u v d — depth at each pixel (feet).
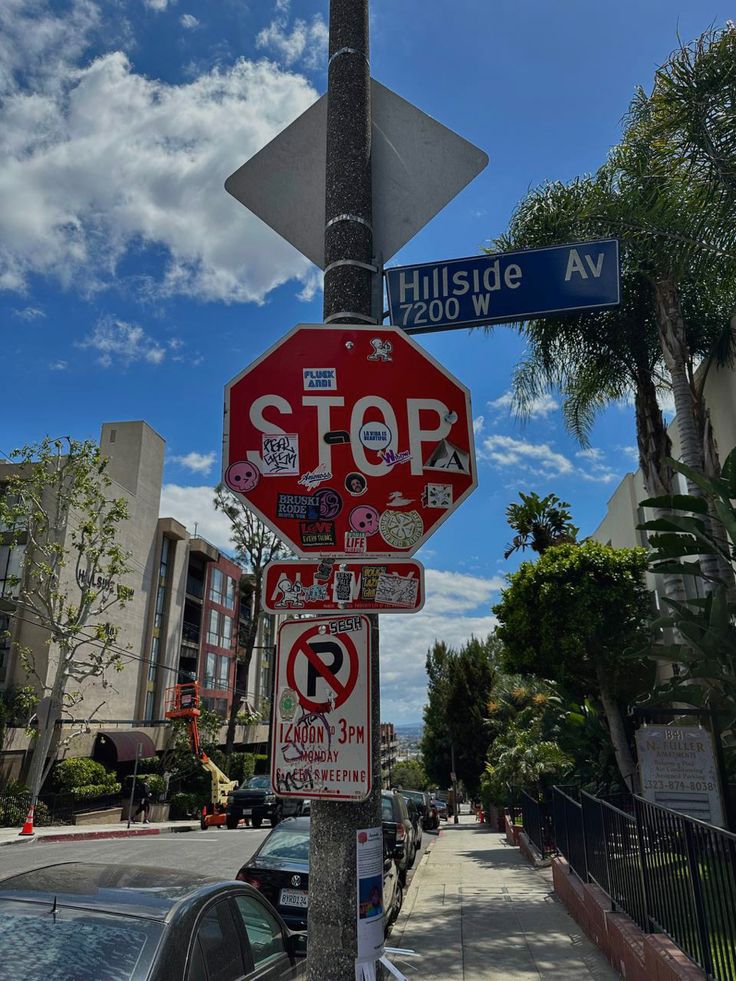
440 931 26.53
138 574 118.21
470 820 176.55
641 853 18.67
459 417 9.17
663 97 29.89
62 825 79.87
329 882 7.82
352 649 8.33
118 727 108.17
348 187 10.39
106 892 11.64
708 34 29.63
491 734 121.90
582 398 51.96
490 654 135.74
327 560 8.63
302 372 9.18
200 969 10.74
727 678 24.61
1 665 88.74
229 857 49.14
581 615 41.93
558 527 73.41
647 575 58.29
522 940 24.64
